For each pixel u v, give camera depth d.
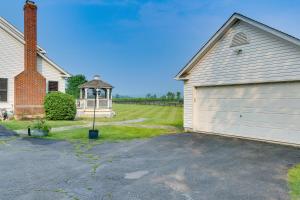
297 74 9.20
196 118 13.77
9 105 18.25
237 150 8.91
